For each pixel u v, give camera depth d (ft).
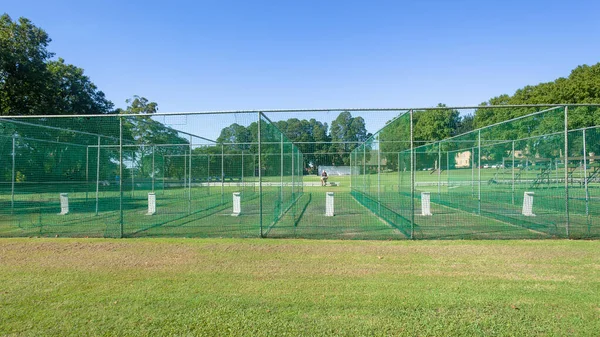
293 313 11.80
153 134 37.63
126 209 42.57
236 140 28.14
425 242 22.06
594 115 60.85
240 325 10.96
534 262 17.51
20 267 17.22
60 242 22.68
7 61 78.48
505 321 11.12
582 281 14.80
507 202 44.16
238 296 13.30
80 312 12.03
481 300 12.76
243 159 48.70
